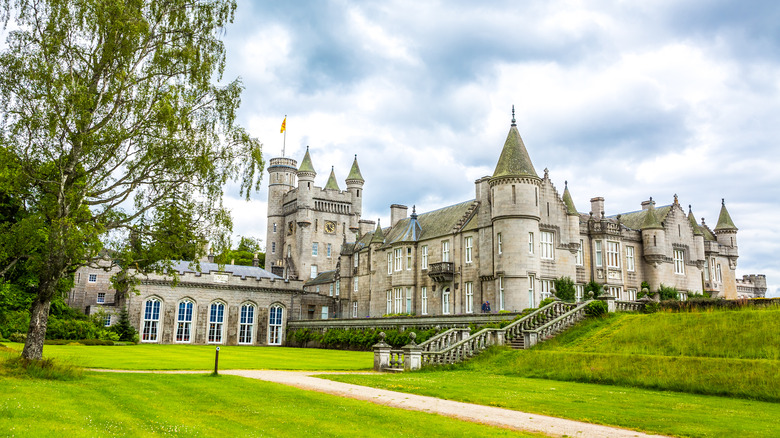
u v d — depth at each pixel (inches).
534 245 1868.8
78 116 825.5
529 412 594.2
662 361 843.4
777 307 1098.1
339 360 1434.5
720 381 748.6
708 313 1074.7
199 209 956.6
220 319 2613.2
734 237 2790.4
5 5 859.4
